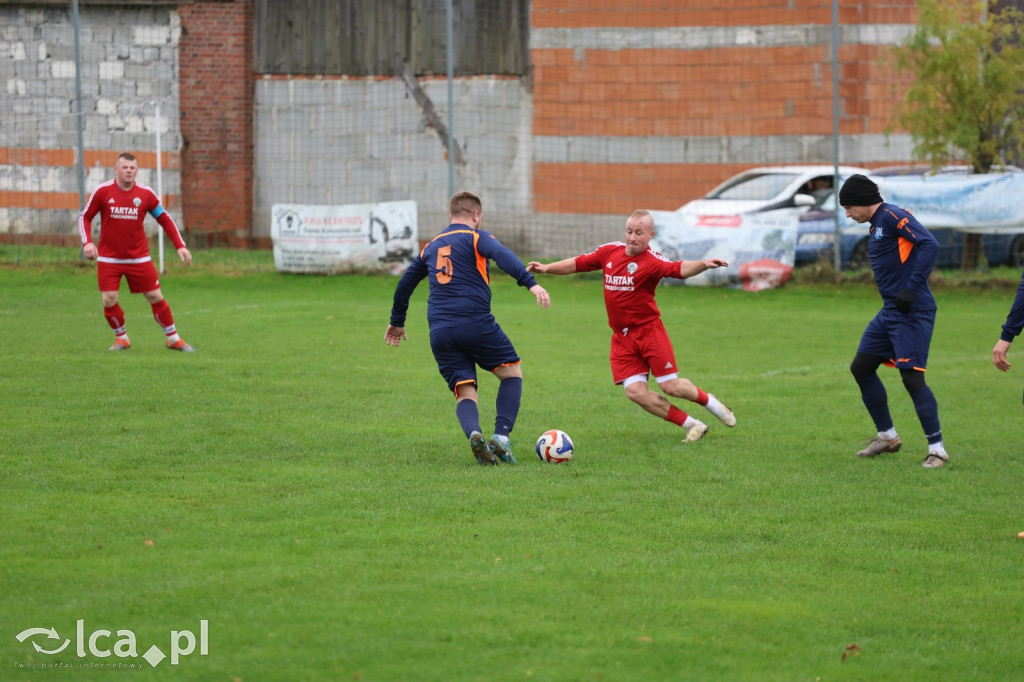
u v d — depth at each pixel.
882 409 21.83
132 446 20.80
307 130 68.62
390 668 10.65
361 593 12.76
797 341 39.03
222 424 23.14
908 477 19.89
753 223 54.19
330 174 68.94
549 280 57.72
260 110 68.44
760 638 11.76
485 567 13.88
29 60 66.81
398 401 26.52
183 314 43.69
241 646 11.14
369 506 16.89
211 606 12.26
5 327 38.41
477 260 20.83
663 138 67.88
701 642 11.57
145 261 33.09
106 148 67.31
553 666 10.80
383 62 68.19
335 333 39.09
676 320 44.56
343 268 56.88
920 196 52.53
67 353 32.53
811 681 10.68
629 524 16.28
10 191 67.19
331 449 21.12
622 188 68.31
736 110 67.31
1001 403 27.89
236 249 67.56
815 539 15.69
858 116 66.44
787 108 66.88
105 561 13.84
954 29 54.22
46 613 12.00
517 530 15.71
